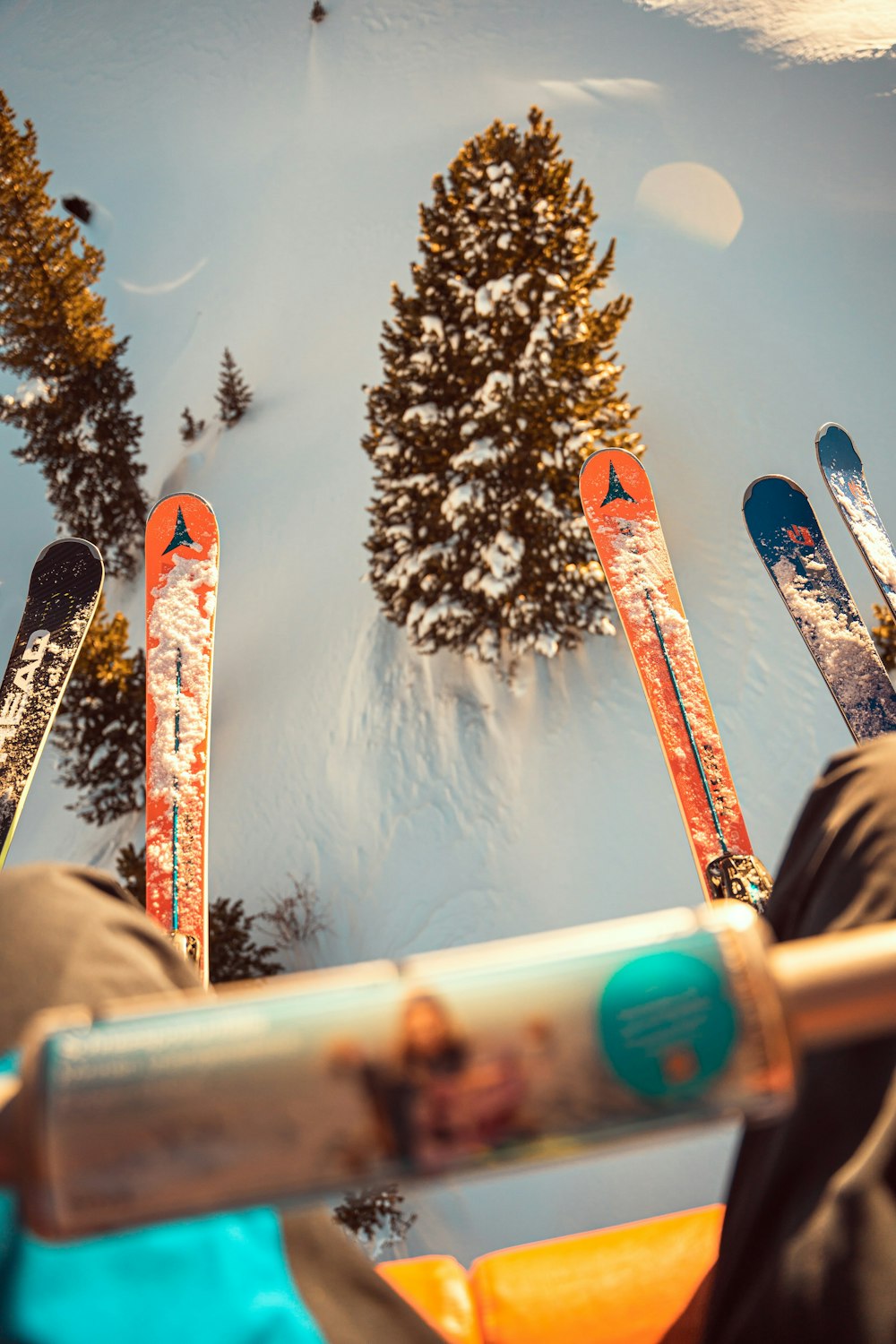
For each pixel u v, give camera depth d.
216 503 19.89
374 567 12.00
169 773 3.30
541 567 10.65
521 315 9.82
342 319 23.14
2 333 16.31
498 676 12.47
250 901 13.09
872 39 21.88
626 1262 1.36
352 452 18.80
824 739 10.98
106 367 17.42
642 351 16.20
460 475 10.46
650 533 4.28
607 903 10.68
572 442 10.14
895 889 0.87
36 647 3.83
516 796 11.81
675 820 10.84
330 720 14.18
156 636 3.82
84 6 38.06
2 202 15.07
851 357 15.25
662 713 3.54
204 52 33.88
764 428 14.51
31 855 15.93
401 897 11.95
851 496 4.08
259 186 29.36
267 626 16.38
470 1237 9.11
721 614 12.26
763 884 2.59
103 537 19.05
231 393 21.69
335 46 31.20
